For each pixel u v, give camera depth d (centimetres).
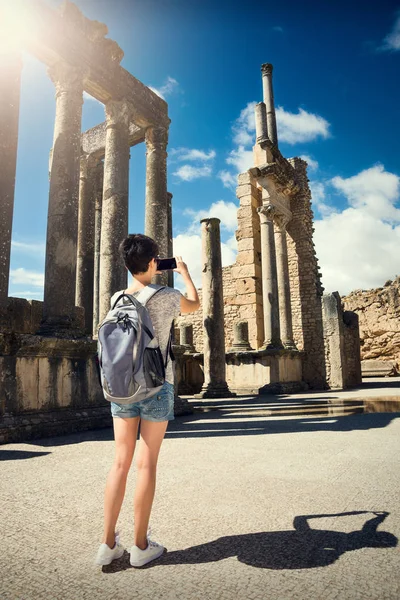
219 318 1631
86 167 1535
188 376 2083
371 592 183
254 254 2203
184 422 848
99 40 1045
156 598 182
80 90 969
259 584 192
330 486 352
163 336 239
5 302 689
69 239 866
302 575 200
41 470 437
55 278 839
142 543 219
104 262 1057
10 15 809
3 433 614
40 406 704
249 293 2172
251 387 1831
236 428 726
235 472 410
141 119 1222
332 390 1942
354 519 274
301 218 2323
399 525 262
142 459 228
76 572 210
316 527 262
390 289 3316
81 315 1104
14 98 762
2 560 225
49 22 909
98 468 445
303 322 2205
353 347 2336
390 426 679
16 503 325
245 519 280
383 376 3073
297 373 2034
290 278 2289
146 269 257
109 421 805
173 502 319
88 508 312
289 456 478
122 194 1085
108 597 184
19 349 668
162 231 1184
